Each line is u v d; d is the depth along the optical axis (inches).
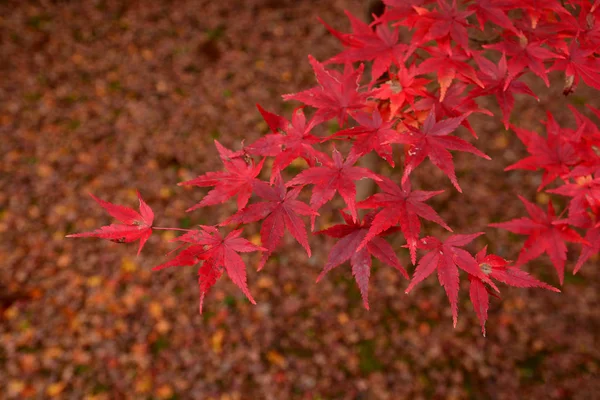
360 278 60.0
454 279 58.8
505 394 187.8
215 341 193.9
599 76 63.4
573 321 208.8
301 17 351.3
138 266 212.4
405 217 56.9
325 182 57.5
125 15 338.0
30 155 248.2
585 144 68.1
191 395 180.5
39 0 333.7
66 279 206.1
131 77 296.5
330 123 267.9
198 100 287.0
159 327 196.5
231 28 337.7
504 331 204.8
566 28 65.6
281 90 298.7
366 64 262.2
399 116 67.8
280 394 182.5
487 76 66.4
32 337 188.9
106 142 259.3
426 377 190.4
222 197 59.8
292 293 209.6
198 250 58.9
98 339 191.2
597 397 187.3
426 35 60.0
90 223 225.8
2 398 175.0
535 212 72.1
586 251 69.1
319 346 196.4
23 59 293.9
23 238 217.0
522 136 72.2
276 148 61.4
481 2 62.1
